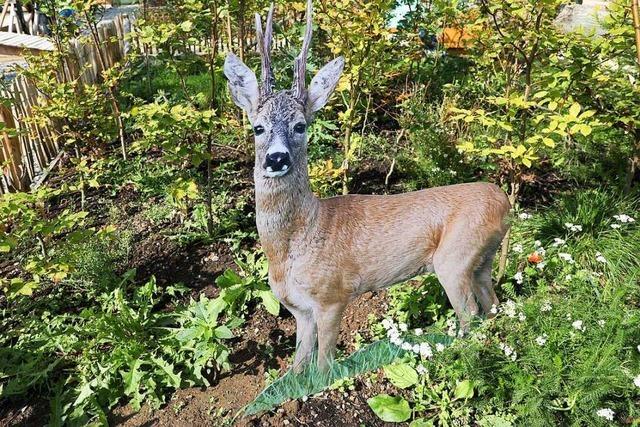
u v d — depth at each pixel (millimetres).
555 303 3148
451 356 3127
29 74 5500
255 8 5496
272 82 2662
